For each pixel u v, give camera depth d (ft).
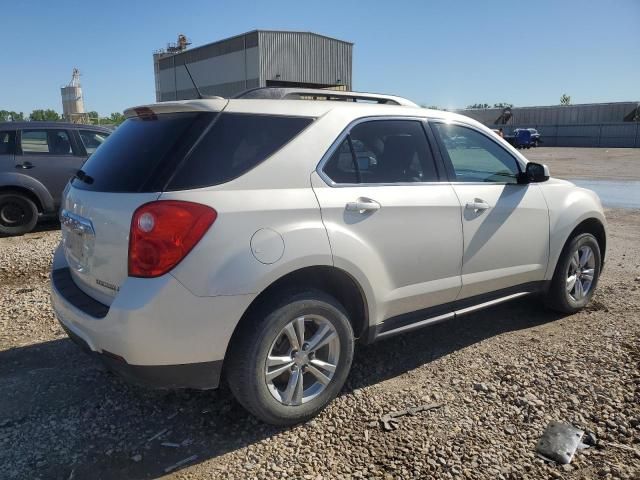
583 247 15.89
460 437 9.89
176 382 9.12
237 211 9.12
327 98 12.57
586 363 12.64
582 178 64.85
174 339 8.77
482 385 11.68
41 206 28.76
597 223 16.38
